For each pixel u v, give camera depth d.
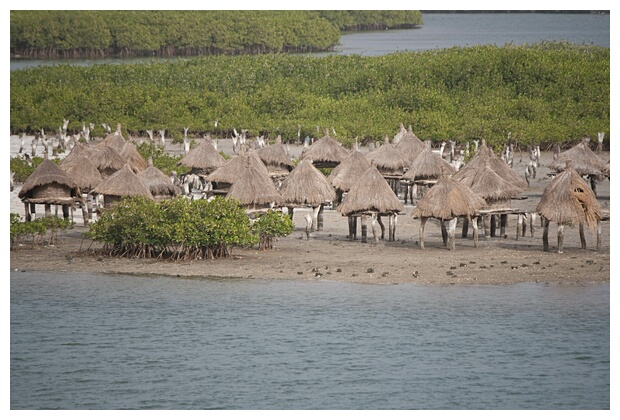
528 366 52.72
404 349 55.50
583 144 105.19
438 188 77.69
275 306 63.22
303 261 74.31
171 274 71.06
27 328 59.34
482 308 62.34
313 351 55.09
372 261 74.12
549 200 76.38
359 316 61.03
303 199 84.12
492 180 81.88
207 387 49.97
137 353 55.06
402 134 119.38
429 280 68.69
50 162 87.38
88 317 61.25
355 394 48.94
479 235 85.19
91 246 80.31
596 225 78.25
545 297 64.56
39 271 72.06
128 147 106.81
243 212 75.44
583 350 55.06
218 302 64.12
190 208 74.56
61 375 51.69
